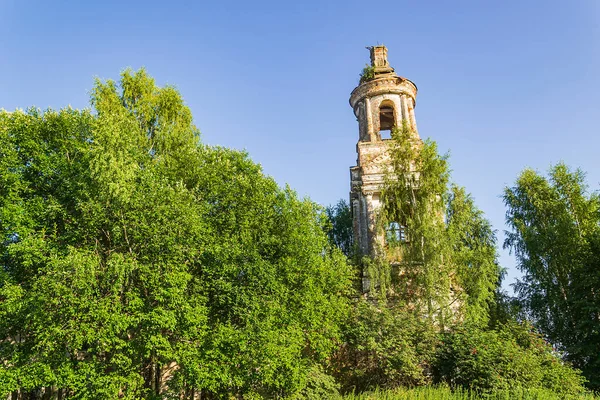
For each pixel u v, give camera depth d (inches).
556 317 1239.5
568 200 1400.1
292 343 856.9
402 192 1208.8
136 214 763.4
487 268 1095.0
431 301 1082.1
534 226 1407.5
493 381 828.0
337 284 1034.7
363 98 1419.8
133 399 703.1
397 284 1125.1
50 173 826.2
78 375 675.4
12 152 799.7
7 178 773.9
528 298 1370.6
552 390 837.8
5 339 788.0
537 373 856.9
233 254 822.5
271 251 914.7
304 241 945.5
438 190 1167.0
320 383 890.7
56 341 686.5
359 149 1339.8
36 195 823.7
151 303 740.7
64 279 676.7
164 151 1112.2
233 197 901.2
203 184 922.7
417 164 1222.9
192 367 721.6
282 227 951.0
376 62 1485.0
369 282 1152.8
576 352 1088.2
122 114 1073.5
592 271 1145.4
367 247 1231.5
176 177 931.3
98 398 678.5
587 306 1098.7
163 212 773.3
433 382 927.7
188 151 985.5
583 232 1310.3
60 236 775.1
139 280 760.3
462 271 1096.8
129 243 770.8
